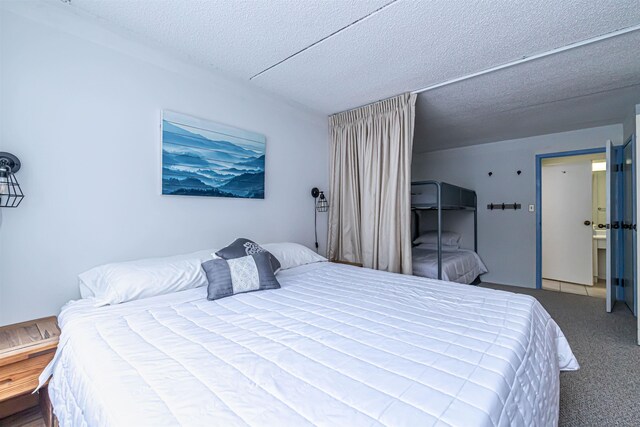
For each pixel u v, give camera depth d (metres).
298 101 2.96
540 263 4.28
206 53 2.06
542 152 4.23
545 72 2.33
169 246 2.12
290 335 1.18
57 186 1.64
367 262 3.04
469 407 0.73
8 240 1.49
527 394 0.95
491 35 1.83
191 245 2.24
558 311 3.33
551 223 4.97
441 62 2.17
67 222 1.67
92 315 1.36
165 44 1.95
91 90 1.75
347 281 2.09
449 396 0.77
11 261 1.49
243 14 1.64
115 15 1.66
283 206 2.95
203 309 1.50
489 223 4.69
